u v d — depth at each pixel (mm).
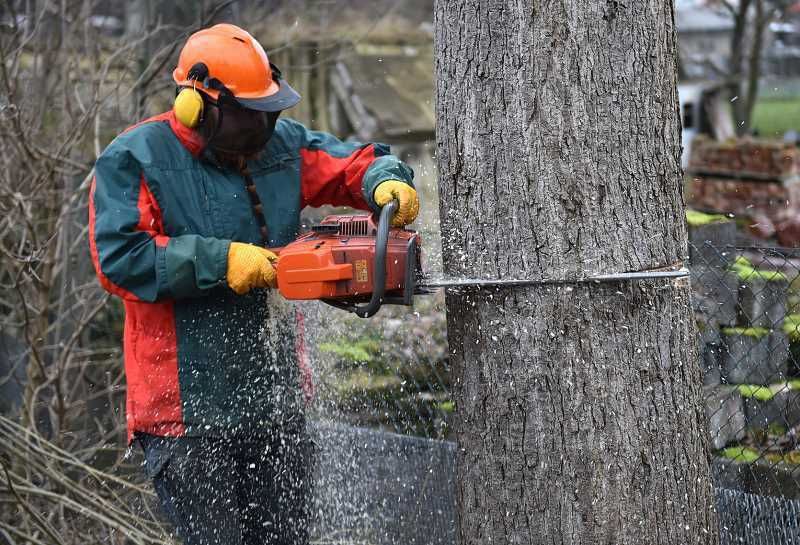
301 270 3863
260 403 4480
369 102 15586
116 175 4152
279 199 4543
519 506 3795
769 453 5812
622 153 3643
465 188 3799
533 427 3732
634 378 3709
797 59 26812
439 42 3859
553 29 3568
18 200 6828
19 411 7402
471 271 3814
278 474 4645
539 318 3682
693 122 18156
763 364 6121
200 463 4355
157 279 4008
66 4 8742
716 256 6332
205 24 8398
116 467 6488
